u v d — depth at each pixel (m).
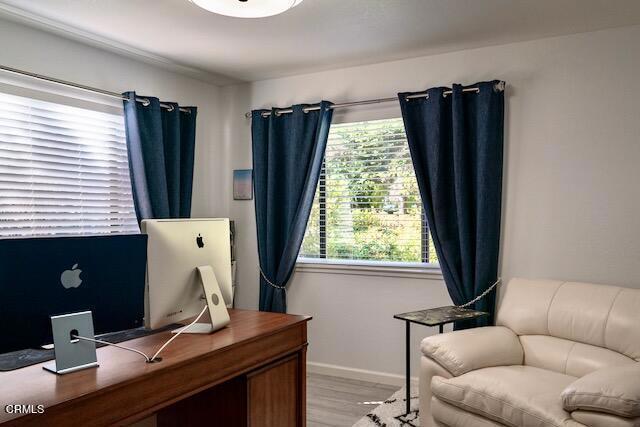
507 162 3.55
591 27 3.24
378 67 4.02
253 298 4.62
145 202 3.72
